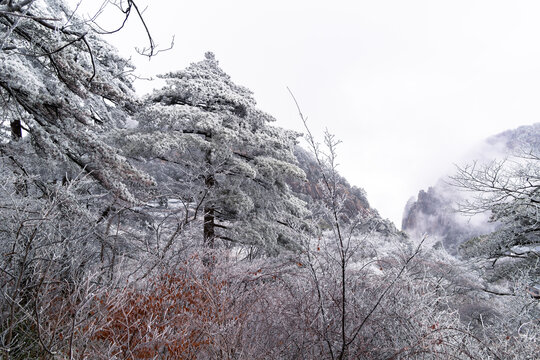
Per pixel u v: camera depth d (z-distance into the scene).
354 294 4.46
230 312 4.42
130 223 7.73
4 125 8.18
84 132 7.68
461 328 4.21
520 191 10.12
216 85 13.69
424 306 4.30
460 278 8.75
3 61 6.21
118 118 14.27
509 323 5.33
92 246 4.91
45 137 6.97
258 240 11.02
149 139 10.69
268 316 4.86
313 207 4.20
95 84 7.46
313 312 4.47
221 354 3.76
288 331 4.50
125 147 11.08
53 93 8.08
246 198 11.59
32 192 5.68
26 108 7.05
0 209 3.81
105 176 7.48
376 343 4.23
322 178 3.77
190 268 5.57
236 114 13.88
